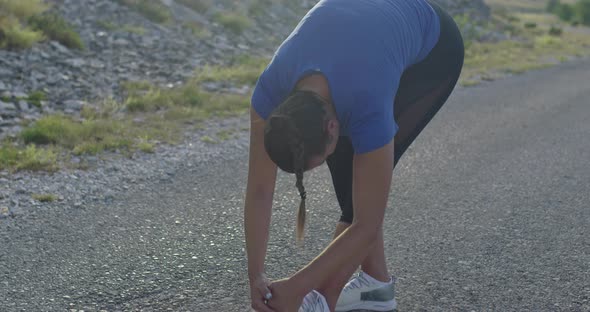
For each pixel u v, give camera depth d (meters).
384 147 3.39
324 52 3.42
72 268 5.31
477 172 8.87
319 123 3.12
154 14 22.06
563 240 6.20
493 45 34.47
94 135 9.95
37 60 14.66
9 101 11.59
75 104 12.05
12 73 13.33
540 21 78.00
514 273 5.37
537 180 8.51
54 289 4.92
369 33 3.49
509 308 4.72
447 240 6.12
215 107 13.01
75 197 7.19
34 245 5.79
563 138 11.54
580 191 8.02
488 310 4.69
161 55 17.84
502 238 6.21
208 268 5.37
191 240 6.00
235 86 15.77
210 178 8.23
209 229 6.32
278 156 3.12
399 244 6.00
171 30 21.33
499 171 8.95
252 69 18.09
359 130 3.38
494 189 8.00
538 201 7.52
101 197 7.23
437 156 9.81
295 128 3.07
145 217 6.62
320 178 8.44
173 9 23.86
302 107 3.12
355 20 3.52
